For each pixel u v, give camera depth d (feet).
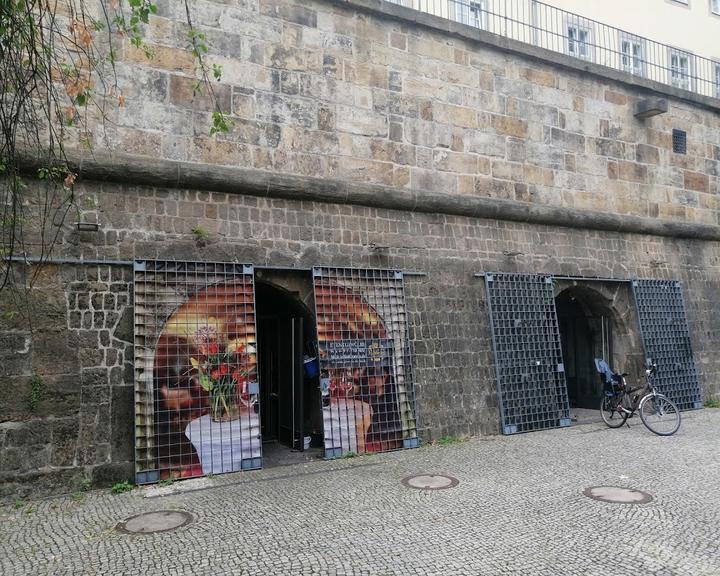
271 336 37.86
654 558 17.01
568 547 17.89
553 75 42.50
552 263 41.09
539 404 37.83
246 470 27.96
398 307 33.60
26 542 19.16
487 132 38.91
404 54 36.11
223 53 30.45
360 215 33.65
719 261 51.65
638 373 44.50
